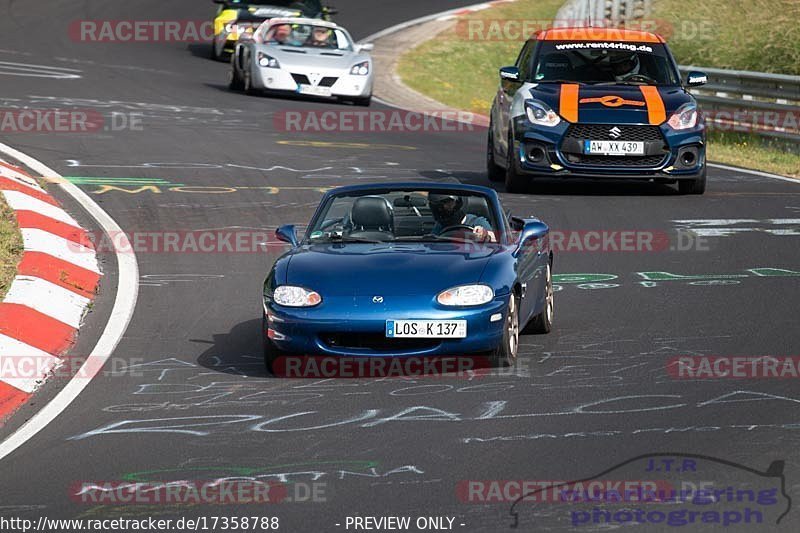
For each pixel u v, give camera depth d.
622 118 55.44
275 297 29.86
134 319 35.59
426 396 27.52
